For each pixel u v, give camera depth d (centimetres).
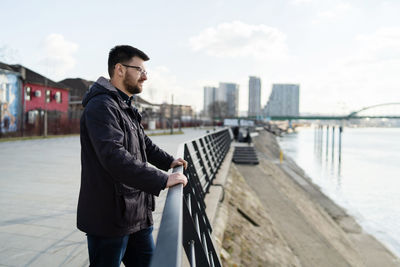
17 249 321
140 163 145
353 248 1151
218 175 877
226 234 546
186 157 398
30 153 1234
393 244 1253
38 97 3161
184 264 329
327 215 1627
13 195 552
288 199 1345
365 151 6400
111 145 139
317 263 779
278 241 806
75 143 1766
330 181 2819
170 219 110
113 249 154
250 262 520
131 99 185
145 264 179
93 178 152
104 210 150
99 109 147
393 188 2508
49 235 362
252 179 1609
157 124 5400
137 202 160
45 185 638
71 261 295
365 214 1700
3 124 2566
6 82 2648
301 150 6631
